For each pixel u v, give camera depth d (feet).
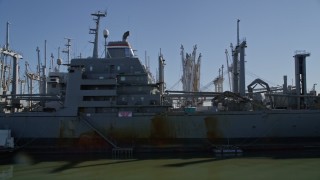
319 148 160.45
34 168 130.00
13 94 178.19
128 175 114.73
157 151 161.68
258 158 143.23
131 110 165.68
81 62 175.11
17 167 132.77
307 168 121.19
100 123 162.81
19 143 161.79
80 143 162.09
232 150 152.66
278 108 182.50
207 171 119.03
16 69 186.50
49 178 112.68
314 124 159.74
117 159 147.54
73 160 146.51
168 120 162.09
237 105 175.22
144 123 162.30
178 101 220.64
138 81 170.19
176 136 161.79
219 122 161.58
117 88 169.07
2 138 152.05
